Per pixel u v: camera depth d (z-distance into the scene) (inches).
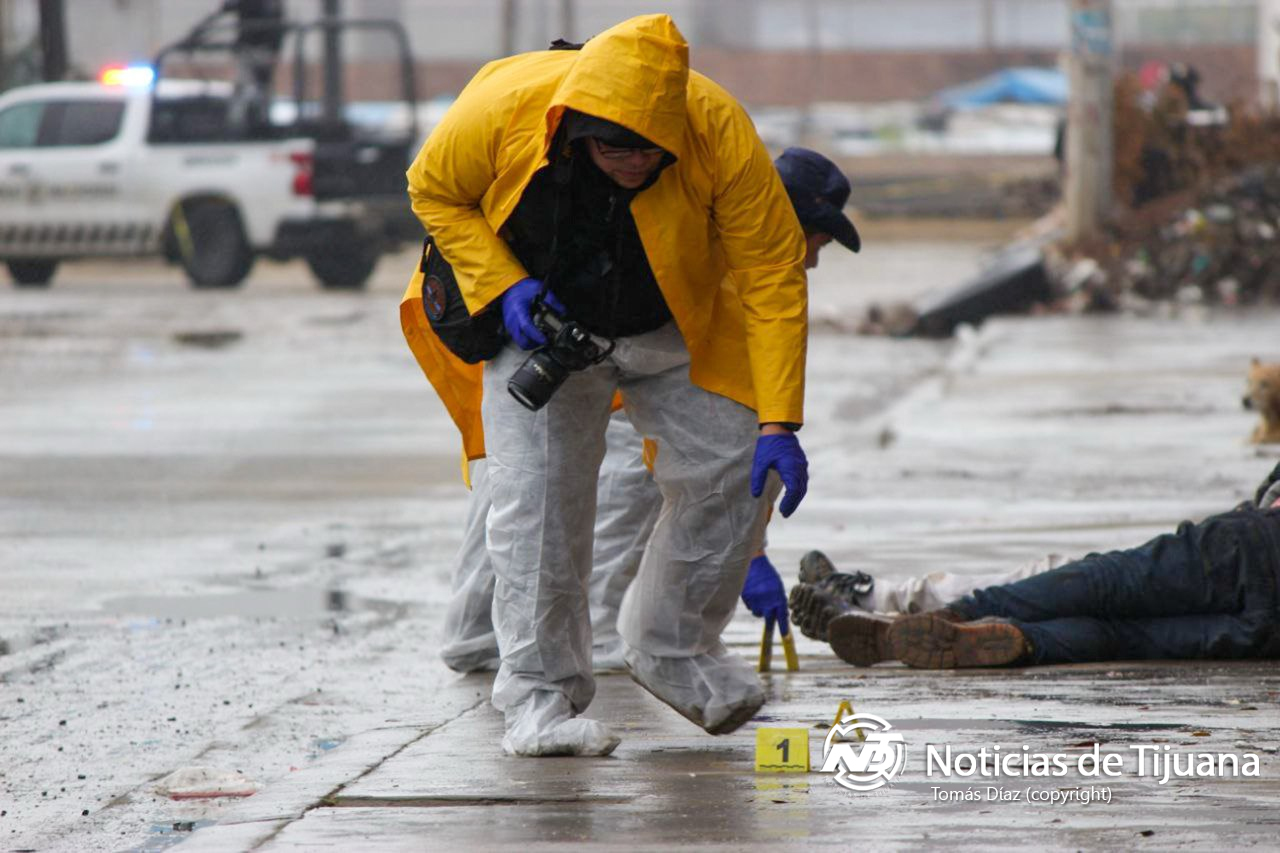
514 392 612.1
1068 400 1940.2
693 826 565.6
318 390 2242.9
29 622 1016.2
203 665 902.4
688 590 659.4
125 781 699.4
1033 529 1224.8
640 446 820.0
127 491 1521.9
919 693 754.8
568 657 667.4
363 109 7672.2
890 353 2635.3
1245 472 1460.4
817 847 539.2
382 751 680.4
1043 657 799.7
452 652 852.6
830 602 824.9
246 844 553.3
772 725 708.0
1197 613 803.4
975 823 561.0
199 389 2252.7
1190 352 2348.7
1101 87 3179.1
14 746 751.1
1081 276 3014.3
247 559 1214.3
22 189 3609.7
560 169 600.1
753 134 618.5
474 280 621.9
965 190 5767.7
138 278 4266.7
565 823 571.8
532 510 646.5
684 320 625.9
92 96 3612.2
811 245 769.6
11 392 2224.4
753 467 624.1
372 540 1289.4
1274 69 6220.5
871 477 1492.4
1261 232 3097.9
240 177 3508.9
